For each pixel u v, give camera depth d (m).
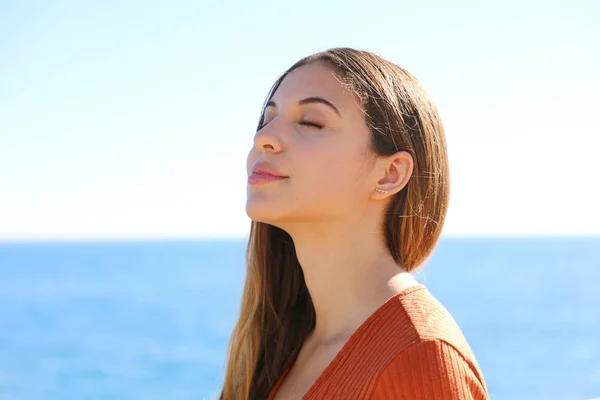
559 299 37.94
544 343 26.41
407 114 1.72
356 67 1.71
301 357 1.82
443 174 1.79
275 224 1.71
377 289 1.62
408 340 1.41
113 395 21.34
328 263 1.70
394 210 1.70
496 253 82.94
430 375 1.35
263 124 1.92
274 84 1.90
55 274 60.44
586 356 23.86
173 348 27.73
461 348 1.43
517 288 43.12
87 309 38.34
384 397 1.38
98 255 90.38
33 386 22.36
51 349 28.14
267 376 1.94
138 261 75.75
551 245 111.06
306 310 1.98
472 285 44.84
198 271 62.44
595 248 97.38
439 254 80.50
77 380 23.11
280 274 2.03
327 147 1.63
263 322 2.00
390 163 1.68
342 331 1.67
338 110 1.65
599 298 38.16
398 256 1.72
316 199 1.62
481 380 1.46
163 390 21.44
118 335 30.75
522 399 19.16
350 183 1.64
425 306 1.50
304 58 1.81
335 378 1.48
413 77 1.82
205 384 22.02
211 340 29.02
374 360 1.44
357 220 1.67
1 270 65.94
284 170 1.63
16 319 35.84
